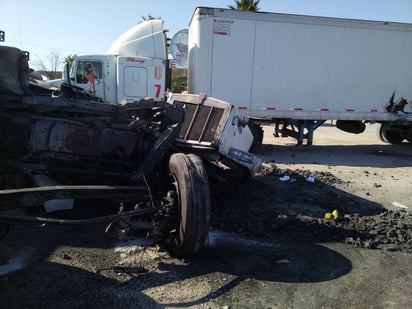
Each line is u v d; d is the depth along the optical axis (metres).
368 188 7.28
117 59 10.82
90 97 5.16
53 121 4.17
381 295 3.29
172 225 3.63
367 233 4.66
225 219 4.84
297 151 11.62
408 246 4.34
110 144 4.21
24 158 4.12
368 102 11.59
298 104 11.13
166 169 4.11
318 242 4.41
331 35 10.98
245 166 5.38
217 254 3.95
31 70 4.94
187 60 12.07
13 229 4.32
